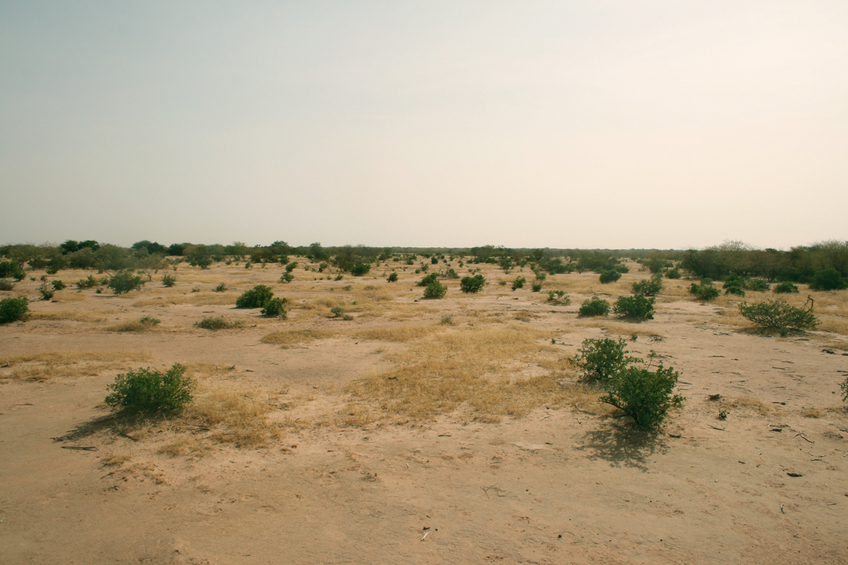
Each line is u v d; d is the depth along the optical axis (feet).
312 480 18.07
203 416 24.50
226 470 18.84
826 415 24.80
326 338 49.44
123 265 140.36
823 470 18.65
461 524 15.01
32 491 17.02
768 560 13.07
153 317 63.67
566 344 45.16
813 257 135.23
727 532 14.47
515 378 32.60
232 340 48.62
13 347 43.98
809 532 14.42
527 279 144.56
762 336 49.52
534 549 13.62
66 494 16.83
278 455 20.34
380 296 92.94
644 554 13.37
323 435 22.74
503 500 16.57
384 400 28.17
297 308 75.56
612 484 17.72
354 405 27.20
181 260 261.03
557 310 72.38
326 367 37.11
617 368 30.27
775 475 18.29
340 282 133.08
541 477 18.37
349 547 13.78
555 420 24.61
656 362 37.52
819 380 31.99
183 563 12.94
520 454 20.53
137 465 19.08
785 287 97.55
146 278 130.62
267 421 24.32
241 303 75.77
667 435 22.36
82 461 19.53
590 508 15.99
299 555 13.38
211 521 15.15
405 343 46.32
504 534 14.42
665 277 161.17
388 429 23.59
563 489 17.38
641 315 62.03
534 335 49.49
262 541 14.06
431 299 90.43
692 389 29.94
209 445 21.20
